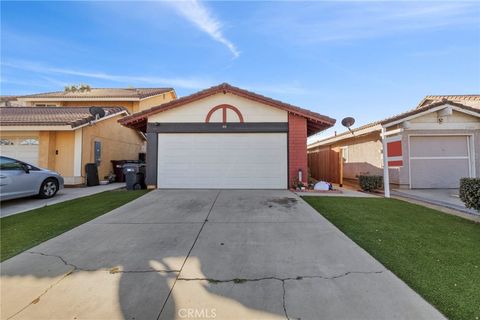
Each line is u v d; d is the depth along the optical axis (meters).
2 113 12.62
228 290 2.70
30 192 7.57
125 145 15.87
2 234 4.58
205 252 3.68
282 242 4.05
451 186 10.51
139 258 3.49
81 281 2.91
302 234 4.42
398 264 3.27
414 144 10.61
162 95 22.73
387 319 2.23
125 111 15.08
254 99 9.55
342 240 4.13
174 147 9.62
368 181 9.73
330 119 9.48
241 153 9.60
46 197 8.06
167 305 2.46
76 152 11.40
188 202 6.98
